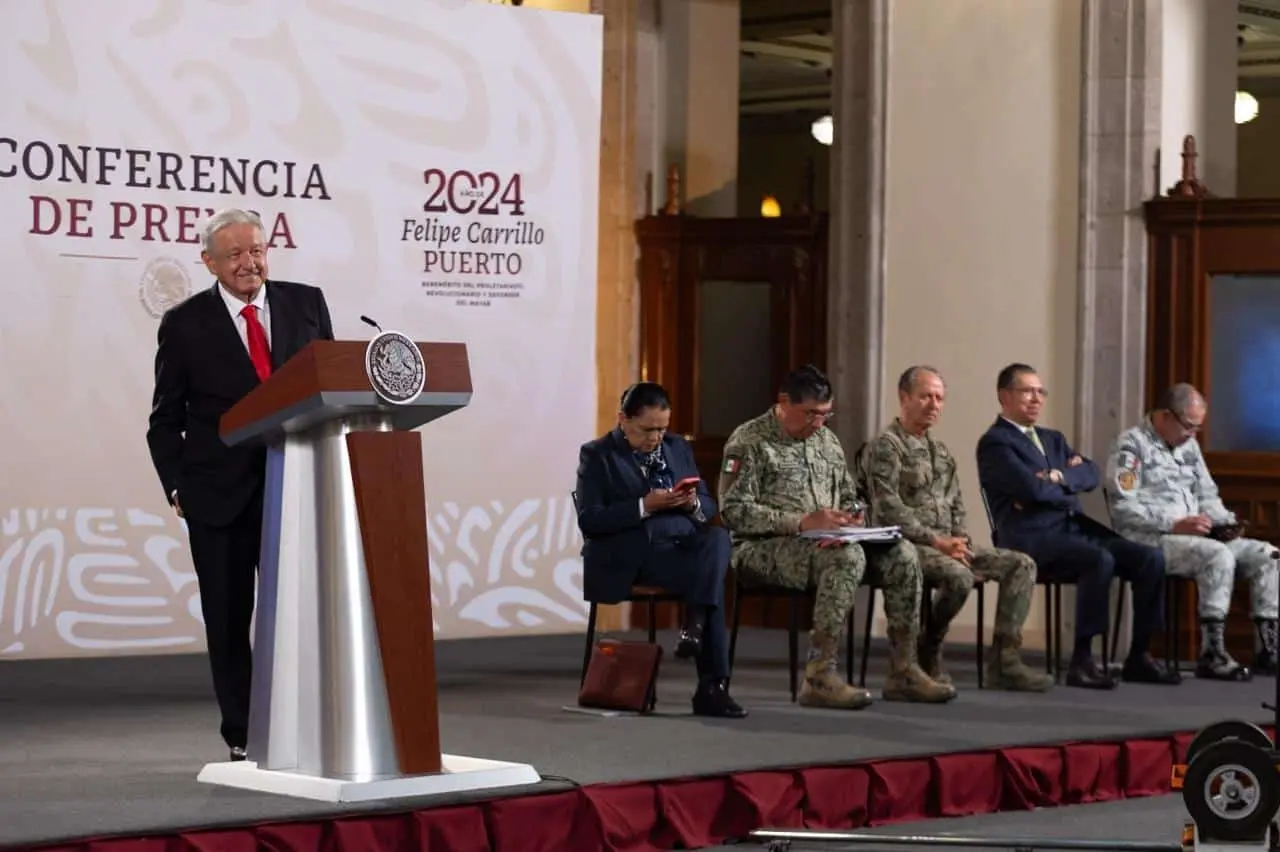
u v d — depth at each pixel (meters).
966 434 14.60
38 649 12.39
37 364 12.33
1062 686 11.91
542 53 14.02
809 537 10.58
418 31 13.54
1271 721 10.28
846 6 14.90
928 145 14.70
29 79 12.24
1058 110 14.31
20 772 7.89
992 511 12.29
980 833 8.38
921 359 14.73
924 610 11.58
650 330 16.03
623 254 15.94
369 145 13.38
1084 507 14.20
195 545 7.97
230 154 12.88
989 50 14.49
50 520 12.41
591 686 10.25
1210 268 14.01
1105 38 14.16
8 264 12.22
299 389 6.92
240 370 7.91
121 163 12.53
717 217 16.08
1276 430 14.02
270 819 6.71
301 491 7.30
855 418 14.87
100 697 10.75
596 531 10.40
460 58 13.71
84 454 12.48
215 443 7.89
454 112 13.70
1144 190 14.13
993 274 14.51
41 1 12.27
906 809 8.73
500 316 13.91
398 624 7.14
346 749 7.13
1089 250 14.19
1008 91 14.45
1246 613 13.95
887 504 11.47
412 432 7.19
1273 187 24.30
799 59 23.56
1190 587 14.02
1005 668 11.60
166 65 12.66
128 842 6.46
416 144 13.55
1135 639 12.34
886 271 14.82
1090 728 9.79
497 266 13.88
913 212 14.76
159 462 7.96
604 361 15.88
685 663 12.98
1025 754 9.18
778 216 15.72
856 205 14.87
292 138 13.09
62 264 12.38
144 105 12.59
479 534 13.88
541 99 14.02
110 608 12.59
